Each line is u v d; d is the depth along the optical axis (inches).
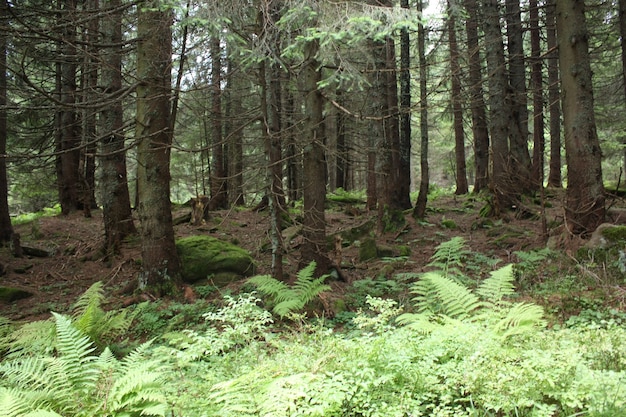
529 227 402.6
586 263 259.3
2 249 437.4
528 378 118.6
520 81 517.0
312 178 323.3
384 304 169.3
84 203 608.4
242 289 316.5
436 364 136.3
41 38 260.1
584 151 291.0
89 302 241.0
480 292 203.0
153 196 317.1
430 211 574.9
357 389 125.6
